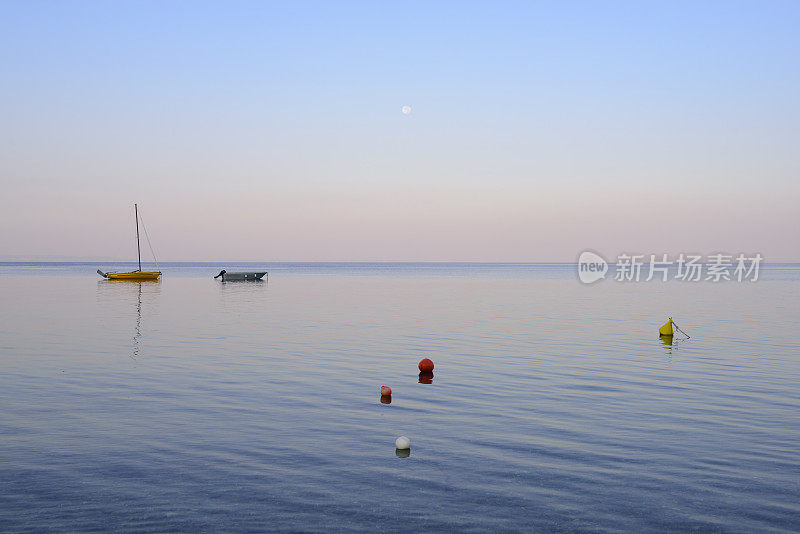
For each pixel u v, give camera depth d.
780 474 12.12
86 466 12.38
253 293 78.25
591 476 12.00
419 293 80.31
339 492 11.17
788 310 52.16
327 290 87.56
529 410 17.06
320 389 19.72
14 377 21.36
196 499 10.80
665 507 10.60
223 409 17.02
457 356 26.56
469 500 10.86
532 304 59.62
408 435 14.66
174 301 61.81
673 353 27.48
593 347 29.39
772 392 19.33
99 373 22.17
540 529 9.78
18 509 10.34
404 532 9.63
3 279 129.50
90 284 103.25
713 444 13.96
